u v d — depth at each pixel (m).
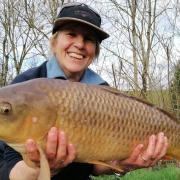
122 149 0.61
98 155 0.59
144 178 1.50
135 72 2.69
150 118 0.63
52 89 0.57
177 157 0.67
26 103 0.55
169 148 0.66
